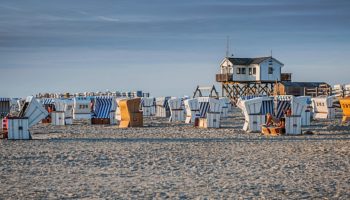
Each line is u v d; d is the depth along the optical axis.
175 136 23.66
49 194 10.15
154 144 19.77
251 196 9.82
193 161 14.79
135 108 31.88
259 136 23.36
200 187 10.76
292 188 10.59
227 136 23.47
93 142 20.70
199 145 19.33
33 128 30.88
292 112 24.38
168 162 14.62
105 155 16.19
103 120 35.34
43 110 23.16
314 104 40.66
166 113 47.34
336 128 27.77
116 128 30.28
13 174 12.65
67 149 17.95
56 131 28.16
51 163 14.52
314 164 14.00
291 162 14.40
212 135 24.09
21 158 15.59
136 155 16.19
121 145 19.39
